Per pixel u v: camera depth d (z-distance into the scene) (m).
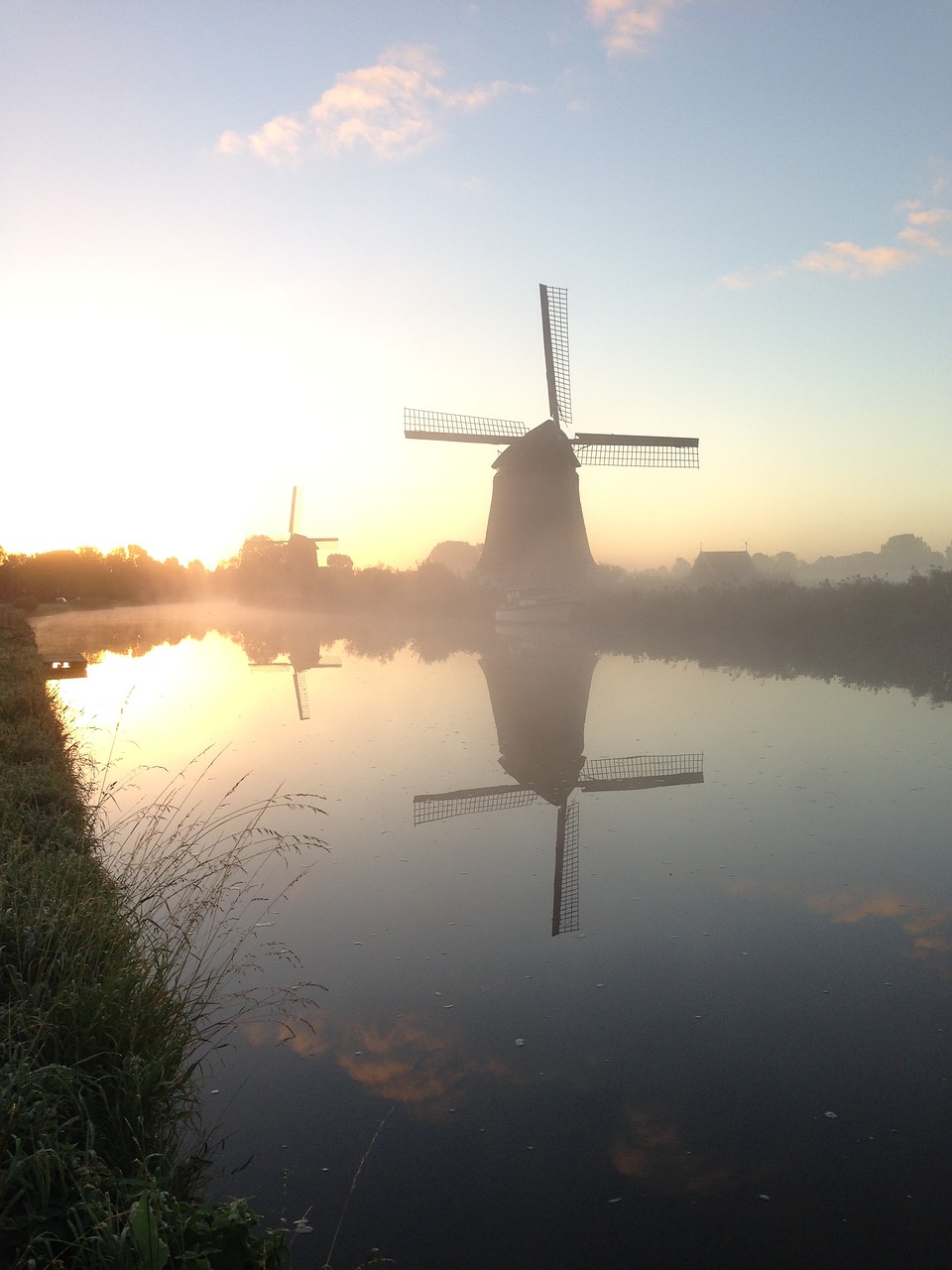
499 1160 3.62
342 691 18.20
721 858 7.17
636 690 16.86
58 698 14.46
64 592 81.19
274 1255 2.63
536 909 6.23
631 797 9.17
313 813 8.83
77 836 6.61
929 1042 4.41
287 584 67.19
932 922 5.80
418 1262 3.08
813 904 6.16
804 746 11.23
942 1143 3.66
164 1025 3.99
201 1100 4.06
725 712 13.92
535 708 15.05
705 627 28.33
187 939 4.64
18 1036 3.51
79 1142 3.11
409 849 7.65
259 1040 4.57
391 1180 3.51
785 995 4.90
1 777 7.74
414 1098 4.05
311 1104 4.02
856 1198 3.37
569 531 33.53
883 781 9.41
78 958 4.04
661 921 5.95
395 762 11.08
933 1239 3.15
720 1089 4.06
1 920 4.28
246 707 16.03
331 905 6.40
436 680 19.59
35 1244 2.46
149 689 18.88
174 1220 2.66
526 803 9.09
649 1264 3.04
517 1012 4.80
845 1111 3.88
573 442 33.59
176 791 9.70
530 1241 3.17
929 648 22.44
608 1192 3.43
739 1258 3.07
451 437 33.69
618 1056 4.35
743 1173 3.52
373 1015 4.81
